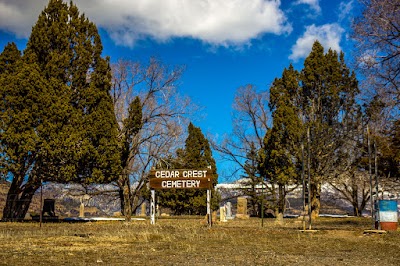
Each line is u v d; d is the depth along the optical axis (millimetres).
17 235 17625
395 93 24297
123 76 37062
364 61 24219
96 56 30156
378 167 34156
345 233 19062
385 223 19609
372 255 12453
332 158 36844
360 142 36344
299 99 39406
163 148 37375
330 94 38625
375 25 23625
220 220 32531
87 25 30125
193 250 13312
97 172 28016
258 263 10688
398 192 39250
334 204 53188
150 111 36938
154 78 37188
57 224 25188
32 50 28266
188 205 45844
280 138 35250
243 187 47469
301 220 33219
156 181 25734
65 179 27078
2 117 25219
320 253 12883
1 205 42562
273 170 35938
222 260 11195
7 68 27531
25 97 25500
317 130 35781
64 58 27938
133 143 36688
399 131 28797
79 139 26734
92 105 28984
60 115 26406
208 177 25203
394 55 23859
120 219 34156
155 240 16422
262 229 21438
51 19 29281
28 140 25062
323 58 39281
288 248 14094
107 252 12594
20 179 28031
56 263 10352
